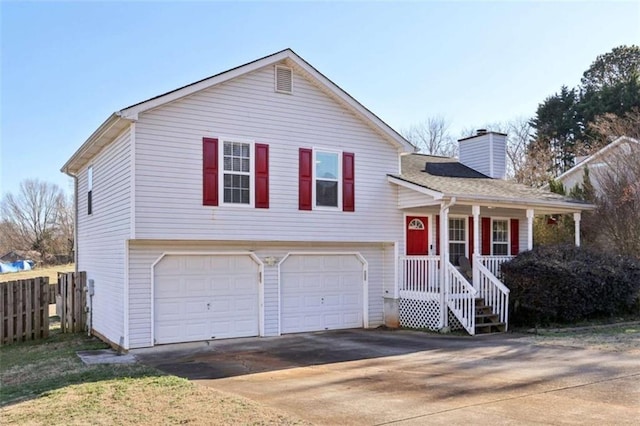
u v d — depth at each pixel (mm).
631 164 19547
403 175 15750
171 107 11844
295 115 13555
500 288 13781
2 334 13609
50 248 56781
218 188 12328
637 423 5555
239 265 13094
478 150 19609
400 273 15023
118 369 9086
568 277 13664
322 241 13773
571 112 38562
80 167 17172
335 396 6961
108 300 13023
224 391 7355
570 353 10008
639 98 32531
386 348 11172
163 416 5930
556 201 15750
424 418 5848
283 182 13273
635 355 9633
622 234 18703
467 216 16750
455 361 9422
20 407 6484
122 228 11828
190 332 12312
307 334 13562
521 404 6367
